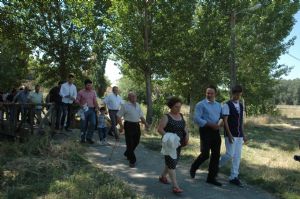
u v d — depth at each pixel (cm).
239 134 922
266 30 2802
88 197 764
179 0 1870
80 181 841
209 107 888
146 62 1888
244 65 2844
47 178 875
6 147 1082
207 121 888
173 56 1930
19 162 963
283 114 4000
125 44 1906
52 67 2234
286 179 1008
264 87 2988
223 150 1373
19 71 1559
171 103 826
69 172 926
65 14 2119
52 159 1007
